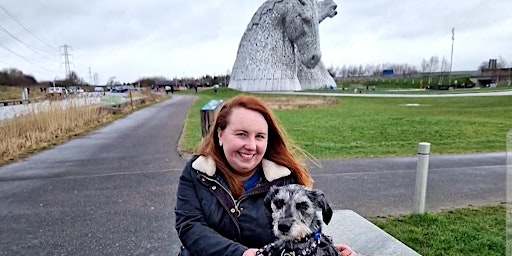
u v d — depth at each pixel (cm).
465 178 743
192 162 247
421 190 528
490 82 8238
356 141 1225
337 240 395
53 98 1881
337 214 475
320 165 845
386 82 9762
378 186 686
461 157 958
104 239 457
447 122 1756
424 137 1310
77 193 669
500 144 1149
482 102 3259
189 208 233
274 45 6712
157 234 470
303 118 2034
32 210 576
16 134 1264
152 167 874
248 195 233
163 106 3331
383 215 533
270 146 251
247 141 229
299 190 215
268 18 6675
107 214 550
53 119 1506
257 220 227
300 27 6538
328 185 693
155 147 1157
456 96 4097
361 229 424
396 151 1036
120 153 1075
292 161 251
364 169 821
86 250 426
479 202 591
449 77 8900
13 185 733
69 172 844
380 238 401
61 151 1131
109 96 3059
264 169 244
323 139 1273
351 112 2472
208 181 234
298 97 4284
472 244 428
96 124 1844
